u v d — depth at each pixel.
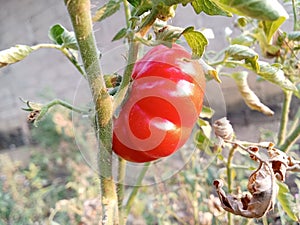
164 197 0.45
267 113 0.29
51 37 0.26
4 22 0.89
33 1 0.83
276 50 0.28
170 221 0.46
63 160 0.79
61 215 0.49
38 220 0.56
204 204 0.41
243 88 0.29
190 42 0.18
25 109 0.23
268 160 0.20
